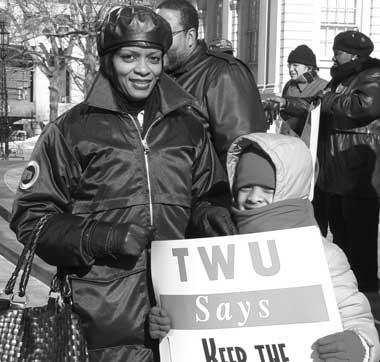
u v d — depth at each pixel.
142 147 3.34
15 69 44.53
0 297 3.36
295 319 3.02
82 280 3.28
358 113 6.83
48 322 3.15
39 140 3.38
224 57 4.68
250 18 31.31
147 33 3.27
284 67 28.28
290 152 3.13
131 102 3.39
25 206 3.31
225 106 4.54
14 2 40.88
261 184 3.20
